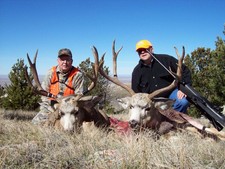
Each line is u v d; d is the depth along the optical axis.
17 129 2.35
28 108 7.01
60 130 2.32
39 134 2.13
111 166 1.46
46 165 1.53
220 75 5.96
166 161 1.46
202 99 2.32
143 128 2.25
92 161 1.57
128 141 1.83
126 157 1.51
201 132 2.34
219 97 6.02
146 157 1.50
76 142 1.97
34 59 2.68
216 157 1.53
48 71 3.03
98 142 1.93
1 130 2.36
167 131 2.30
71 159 1.60
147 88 2.85
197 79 7.42
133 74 2.93
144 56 2.78
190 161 1.47
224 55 5.95
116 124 2.54
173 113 2.41
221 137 2.31
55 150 1.73
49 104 2.59
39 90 2.68
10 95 7.05
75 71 3.00
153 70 2.82
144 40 2.79
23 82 7.13
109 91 7.23
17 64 7.19
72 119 2.42
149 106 2.31
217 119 2.24
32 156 1.63
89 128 2.33
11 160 1.56
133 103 2.33
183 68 2.79
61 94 2.95
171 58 2.82
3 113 4.93
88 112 2.58
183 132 2.27
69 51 2.95
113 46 2.59
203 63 8.52
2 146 1.86
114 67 2.59
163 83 2.81
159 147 1.70
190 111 7.14
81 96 2.53
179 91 2.53
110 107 6.48
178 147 1.66
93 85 2.69
